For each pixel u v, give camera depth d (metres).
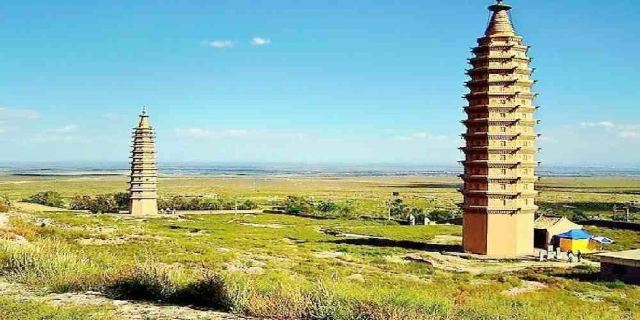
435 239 92.69
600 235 95.00
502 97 75.81
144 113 127.06
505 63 76.31
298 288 21.92
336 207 156.00
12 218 54.84
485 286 46.31
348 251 72.56
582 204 175.38
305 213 146.25
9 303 19.69
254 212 145.38
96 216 104.56
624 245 85.38
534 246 82.31
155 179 128.38
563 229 82.25
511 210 74.62
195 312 20.03
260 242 75.06
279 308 19.75
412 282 45.00
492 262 69.38
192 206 153.62
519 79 76.06
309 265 50.34
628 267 54.47
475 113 77.00
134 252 44.41
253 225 113.44
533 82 77.25
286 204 163.12
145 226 91.12
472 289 42.59
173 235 70.31
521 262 69.69
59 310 18.94
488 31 78.88
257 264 45.44
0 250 30.48
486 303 24.70
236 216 132.12
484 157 75.56
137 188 125.50
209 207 154.62
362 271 50.56
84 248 42.28
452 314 19.67
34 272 25.36
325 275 41.94
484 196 75.06
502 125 75.62
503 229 74.75
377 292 22.75
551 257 71.88
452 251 77.00
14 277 25.05
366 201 189.00
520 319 20.88
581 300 41.34
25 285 23.89
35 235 45.34
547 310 25.27
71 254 29.80
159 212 136.00
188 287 22.00
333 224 121.50
